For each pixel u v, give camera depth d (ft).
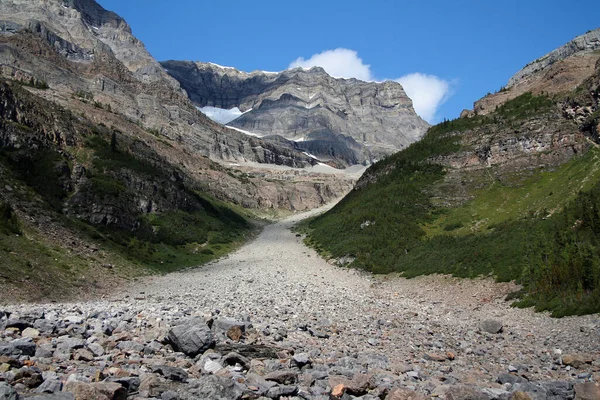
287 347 53.16
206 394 30.63
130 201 244.42
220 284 154.51
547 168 234.99
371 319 92.07
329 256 246.47
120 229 209.56
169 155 539.29
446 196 252.62
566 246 121.08
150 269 178.19
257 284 156.56
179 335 45.70
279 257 269.85
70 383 28.89
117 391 28.63
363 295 139.74
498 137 276.82
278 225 516.73
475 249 159.94
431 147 320.09
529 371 54.65
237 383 33.63
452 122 356.38
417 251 191.83
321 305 108.27
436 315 106.93
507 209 211.41
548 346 71.26
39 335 45.60
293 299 116.67
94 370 34.86
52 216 172.14
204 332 45.93
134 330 53.72
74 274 129.90
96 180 228.84
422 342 70.79
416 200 257.14
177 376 35.19
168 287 142.92
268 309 91.25
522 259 131.75
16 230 138.10
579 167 204.95
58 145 258.78
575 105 256.52
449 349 67.51
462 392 35.60
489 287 128.67
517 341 76.23
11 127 204.64
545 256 121.39
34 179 190.70
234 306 92.27
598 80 249.75
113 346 44.32
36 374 31.09
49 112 286.87
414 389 39.40
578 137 238.68
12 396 25.58
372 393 36.37
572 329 81.10
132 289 134.72
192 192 393.29
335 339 66.54
